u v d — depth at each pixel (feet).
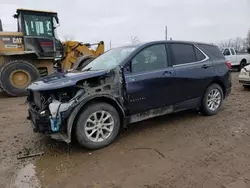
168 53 13.97
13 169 9.78
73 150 11.41
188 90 14.61
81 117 10.89
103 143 11.50
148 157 10.44
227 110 17.63
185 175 8.88
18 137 13.34
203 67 15.39
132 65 12.37
